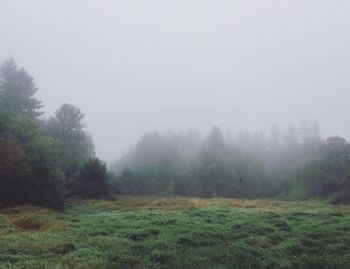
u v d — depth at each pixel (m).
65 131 55.00
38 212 23.02
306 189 63.03
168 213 23.77
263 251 13.33
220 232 16.12
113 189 58.41
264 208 30.62
